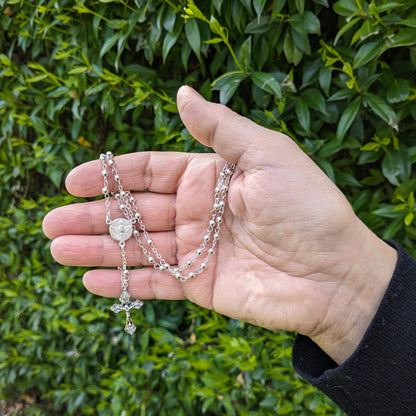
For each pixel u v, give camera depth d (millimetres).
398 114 269
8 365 449
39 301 426
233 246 257
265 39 282
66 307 401
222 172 255
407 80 274
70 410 414
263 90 288
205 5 285
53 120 376
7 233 425
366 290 225
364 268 225
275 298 238
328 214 220
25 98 380
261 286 242
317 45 287
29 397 474
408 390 207
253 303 244
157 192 271
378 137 278
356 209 292
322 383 218
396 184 269
